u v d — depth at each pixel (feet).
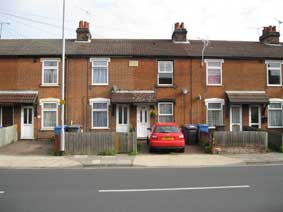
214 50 80.28
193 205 24.54
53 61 75.56
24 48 78.02
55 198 26.78
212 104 77.20
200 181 33.86
